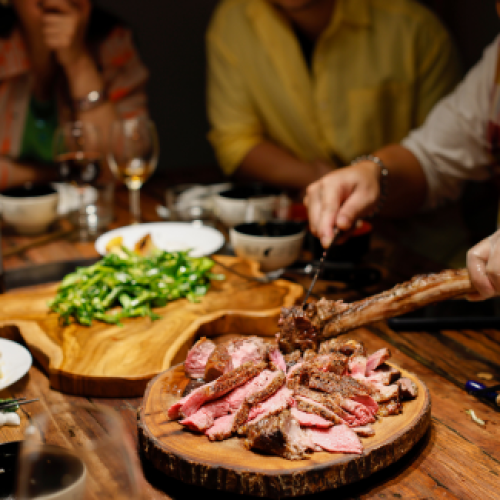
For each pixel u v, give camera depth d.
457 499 1.11
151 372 1.55
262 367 1.31
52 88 4.44
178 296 2.05
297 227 2.37
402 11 4.15
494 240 1.35
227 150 4.40
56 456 0.81
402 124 4.33
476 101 2.74
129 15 5.34
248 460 1.12
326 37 4.18
